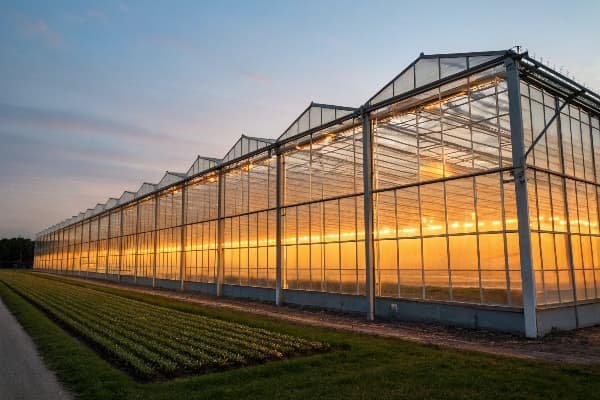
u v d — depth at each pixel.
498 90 18.97
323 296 26.64
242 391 10.27
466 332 18.20
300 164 29.42
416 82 21.83
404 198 22.27
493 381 10.84
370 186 23.84
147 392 10.30
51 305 28.30
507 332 17.70
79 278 68.38
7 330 19.45
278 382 10.95
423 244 21.19
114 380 11.31
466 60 19.91
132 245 56.44
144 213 53.78
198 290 40.59
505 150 18.53
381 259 23.08
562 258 19.50
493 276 18.41
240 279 35.09
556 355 13.87
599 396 9.73
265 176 32.97
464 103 20.14
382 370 11.81
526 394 9.86
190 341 16.16
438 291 20.36
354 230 25.03
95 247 71.19
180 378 11.76
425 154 21.53
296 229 29.30
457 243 19.81
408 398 9.72
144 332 18.12
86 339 17.39
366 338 16.38
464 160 19.89
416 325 20.16
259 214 33.41
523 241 17.31
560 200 20.14
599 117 24.42
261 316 23.34
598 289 21.66
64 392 10.52
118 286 49.34
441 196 20.62
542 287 17.84
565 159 20.84
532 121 19.09
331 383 10.77
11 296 35.12
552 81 19.81
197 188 42.59
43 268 115.06
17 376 11.87
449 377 11.15
